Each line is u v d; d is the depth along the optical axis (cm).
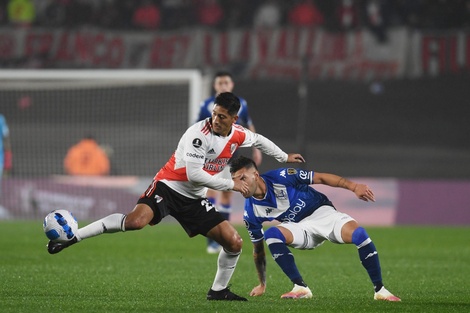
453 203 6562
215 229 2450
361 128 9462
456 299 2664
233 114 2338
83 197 6638
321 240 2666
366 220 6525
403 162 8994
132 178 6625
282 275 3412
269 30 9644
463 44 9488
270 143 2609
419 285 3111
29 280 3056
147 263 3825
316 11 9781
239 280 3225
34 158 9088
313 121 9556
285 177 2614
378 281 2548
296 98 9638
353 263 3962
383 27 9619
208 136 2366
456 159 9056
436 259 4184
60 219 2334
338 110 9519
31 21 9900
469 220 6519
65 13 9969
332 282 3186
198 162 2348
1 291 2705
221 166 2466
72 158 7612
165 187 2438
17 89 9469
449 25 9650
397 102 9562
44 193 6681
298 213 2631
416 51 9538
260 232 2672
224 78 4144
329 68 9588
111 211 6581
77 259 3959
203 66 9656
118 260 3947
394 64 9538
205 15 9900
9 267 3531
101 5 10056
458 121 9381
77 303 2383
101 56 9800
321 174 2605
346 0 9750
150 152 9206
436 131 9350
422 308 2378
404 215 6538
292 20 9825
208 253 4353
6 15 9894
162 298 2552
